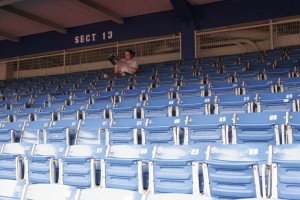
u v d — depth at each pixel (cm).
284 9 909
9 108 762
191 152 322
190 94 598
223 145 310
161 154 336
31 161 380
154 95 628
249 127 373
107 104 609
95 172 347
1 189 247
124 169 324
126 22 1124
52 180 362
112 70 1035
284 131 356
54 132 508
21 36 1311
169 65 926
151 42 1098
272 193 253
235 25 967
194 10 1009
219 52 989
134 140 443
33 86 996
